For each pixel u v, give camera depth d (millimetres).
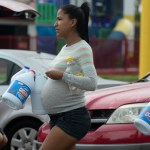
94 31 56281
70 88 8906
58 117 9039
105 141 10641
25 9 15367
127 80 44156
